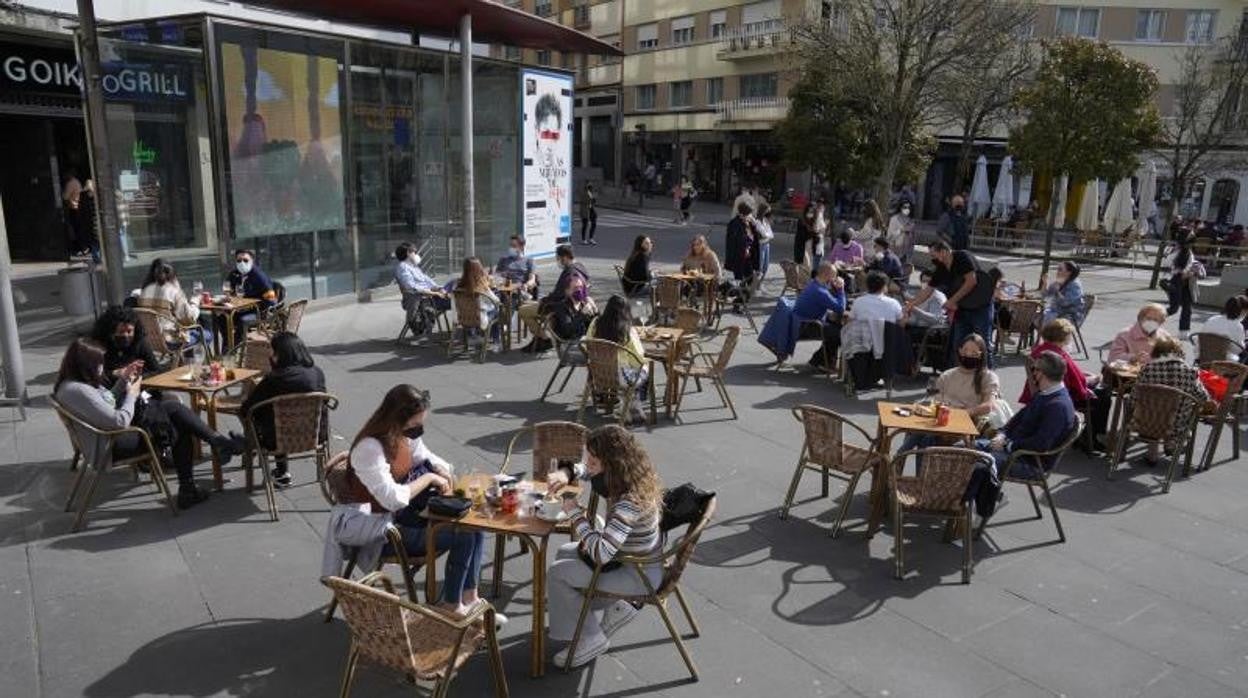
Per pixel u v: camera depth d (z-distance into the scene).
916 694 4.24
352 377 9.42
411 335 11.50
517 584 5.15
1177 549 5.93
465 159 13.13
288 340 5.96
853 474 5.95
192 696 4.04
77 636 4.48
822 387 9.70
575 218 32.81
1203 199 31.80
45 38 14.88
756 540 5.86
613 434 4.23
